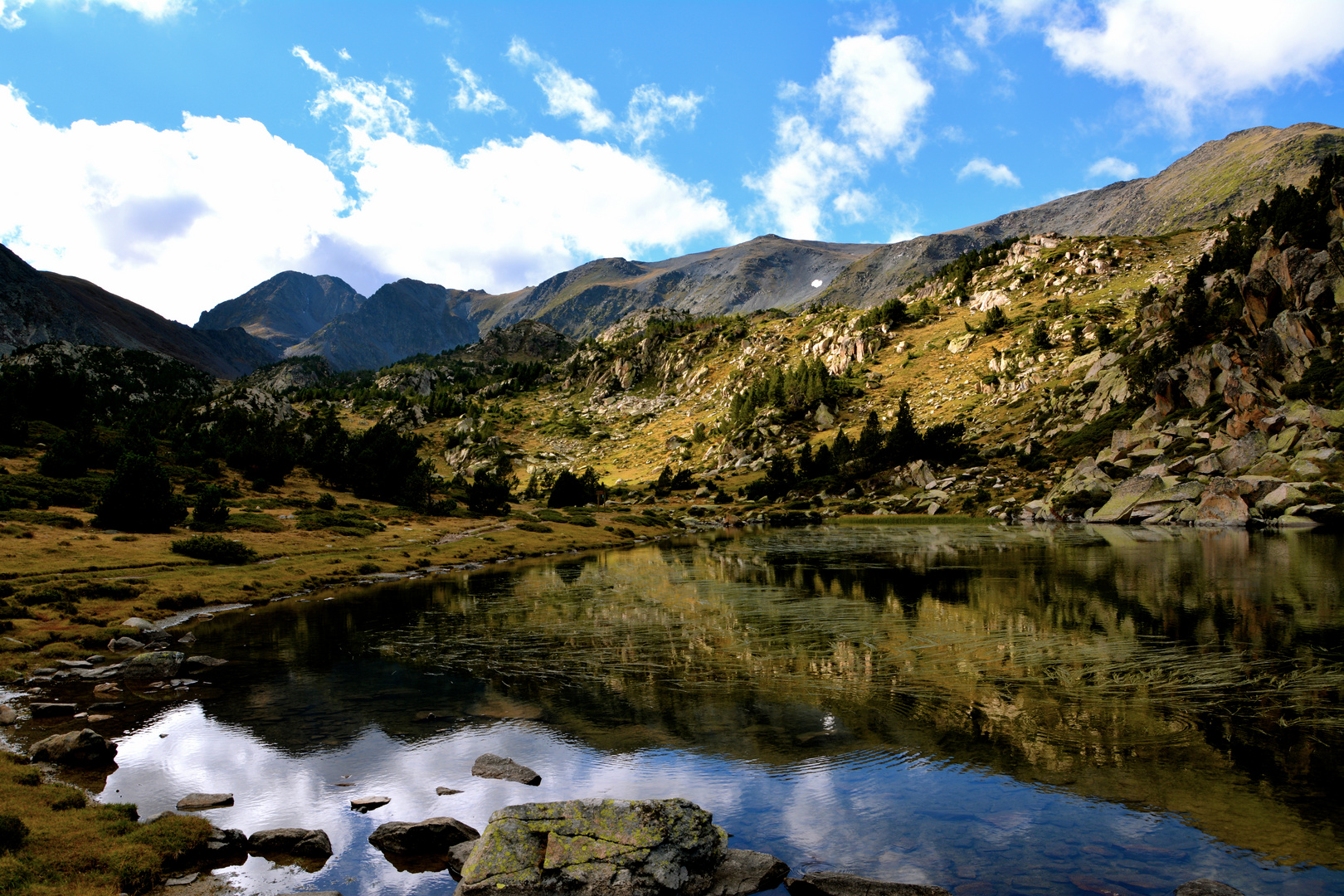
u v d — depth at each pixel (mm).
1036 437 140875
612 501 171375
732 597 45219
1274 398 93688
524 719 22750
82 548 52375
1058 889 12242
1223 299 119812
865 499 145125
